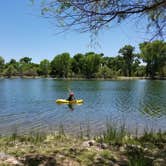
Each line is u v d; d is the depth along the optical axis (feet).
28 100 120.47
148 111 87.30
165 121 69.15
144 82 284.82
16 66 463.83
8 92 165.48
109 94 149.69
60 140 30.58
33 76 451.12
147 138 31.73
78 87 207.72
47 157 22.47
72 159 22.25
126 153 25.07
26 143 28.43
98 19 21.30
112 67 400.06
